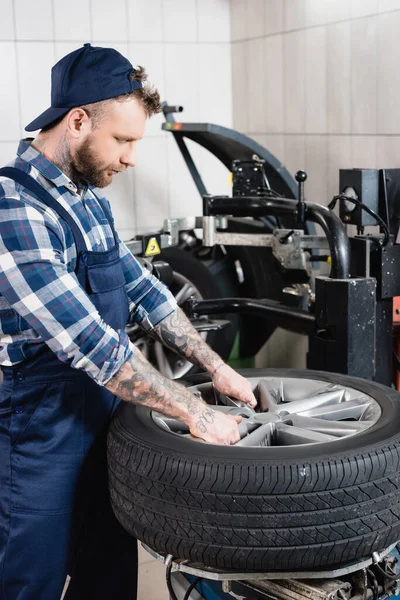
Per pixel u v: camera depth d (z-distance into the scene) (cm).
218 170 465
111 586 204
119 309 184
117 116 161
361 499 150
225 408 189
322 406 193
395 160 341
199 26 448
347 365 258
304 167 406
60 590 186
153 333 201
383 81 341
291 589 158
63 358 162
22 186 165
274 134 430
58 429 178
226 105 466
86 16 416
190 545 153
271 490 147
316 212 273
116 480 167
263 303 307
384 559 170
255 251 388
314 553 149
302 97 400
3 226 159
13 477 179
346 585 157
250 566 151
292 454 153
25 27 405
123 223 444
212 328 298
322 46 379
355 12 352
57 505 180
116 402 194
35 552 181
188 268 390
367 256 266
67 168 170
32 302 158
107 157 166
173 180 454
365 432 164
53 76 165
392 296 278
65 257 169
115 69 159
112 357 160
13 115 411
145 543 164
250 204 304
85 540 197
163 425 178
